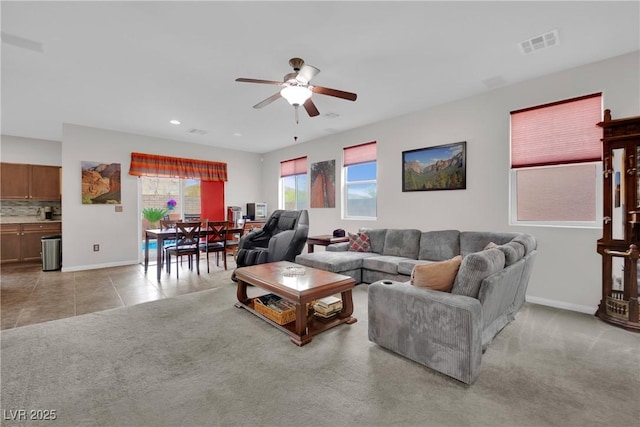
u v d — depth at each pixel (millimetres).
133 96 3730
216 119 4711
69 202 4969
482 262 1928
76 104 3996
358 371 1959
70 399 1671
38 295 3646
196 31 2383
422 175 4316
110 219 5352
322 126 5160
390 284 2271
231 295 3637
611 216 2752
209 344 2352
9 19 2203
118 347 2297
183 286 4059
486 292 1922
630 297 2586
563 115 3152
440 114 4109
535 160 3332
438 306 1915
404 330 2104
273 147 6934
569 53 2775
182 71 3064
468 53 2760
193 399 1679
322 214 5980
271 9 2121
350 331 2600
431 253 3865
